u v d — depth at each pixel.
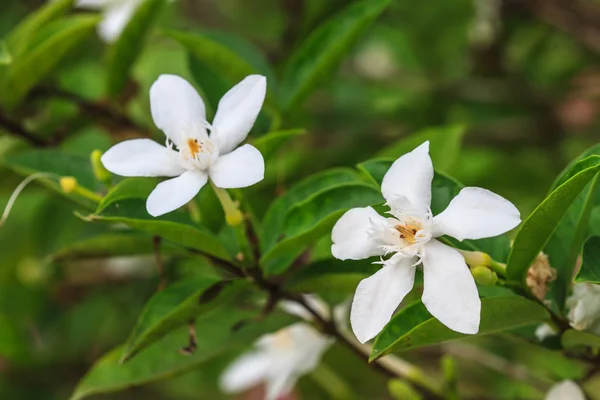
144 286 0.55
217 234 0.44
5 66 0.47
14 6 0.61
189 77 0.60
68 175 0.45
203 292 0.42
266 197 0.53
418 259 0.40
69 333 0.60
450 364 0.45
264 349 0.54
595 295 0.41
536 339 0.42
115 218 0.41
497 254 0.41
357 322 0.39
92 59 0.58
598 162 0.38
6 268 0.60
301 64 0.48
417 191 0.40
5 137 0.50
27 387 0.61
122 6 0.52
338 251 0.40
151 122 0.54
